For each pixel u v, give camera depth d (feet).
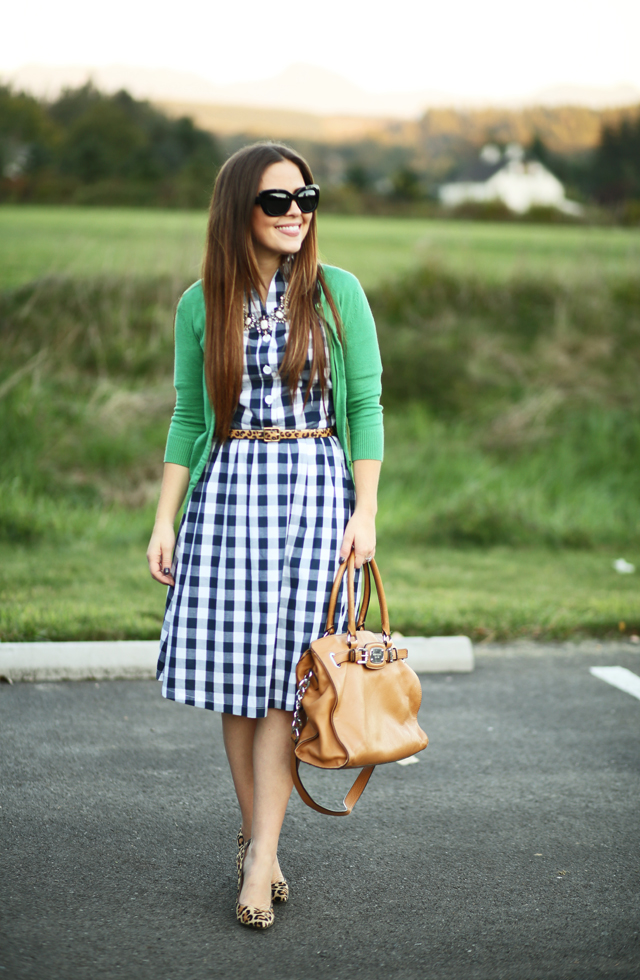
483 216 81.25
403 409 35.37
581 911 8.62
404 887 9.04
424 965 7.72
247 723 8.70
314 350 8.24
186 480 8.85
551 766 11.95
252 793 8.78
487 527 25.88
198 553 8.35
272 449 8.25
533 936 8.19
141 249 44.65
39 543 23.40
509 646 16.90
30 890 8.73
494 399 36.17
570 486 30.66
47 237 50.60
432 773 11.73
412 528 25.81
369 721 7.94
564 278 42.88
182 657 8.38
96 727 12.70
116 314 37.04
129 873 9.13
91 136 114.62
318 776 11.68
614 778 11.62
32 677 14.28
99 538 24.03
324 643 8.06
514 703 14.16
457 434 33.63
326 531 8.27
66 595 17.93
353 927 8.30
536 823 10.41
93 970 7.52
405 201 92.58
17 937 7.95
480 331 40.24
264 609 8.18
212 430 8.42
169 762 11.69
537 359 38.55
